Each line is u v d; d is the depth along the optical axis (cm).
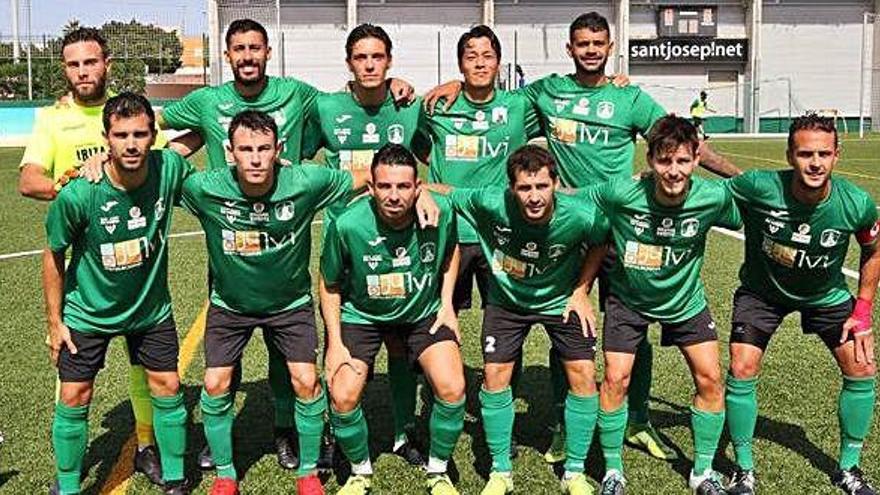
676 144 367
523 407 525
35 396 532
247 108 465
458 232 453
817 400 521
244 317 406
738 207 404
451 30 3800
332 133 476
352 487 402
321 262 416
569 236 395
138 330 391
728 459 446
